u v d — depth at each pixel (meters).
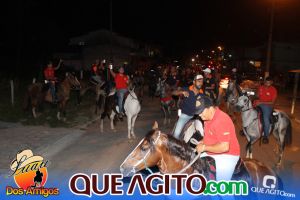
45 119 15.84
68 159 10.11
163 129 14.73
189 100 7.90
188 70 17.64
